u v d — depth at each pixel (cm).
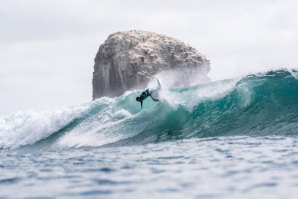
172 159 4778
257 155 4634
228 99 8281
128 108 8994
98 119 9044
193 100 8438
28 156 6700
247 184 3198
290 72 8119
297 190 2950
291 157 4372
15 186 3628
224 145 5822
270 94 8019
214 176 3572
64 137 9044
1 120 11031
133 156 5356
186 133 7838
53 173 4259
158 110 8419
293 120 7369
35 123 9694
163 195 2997
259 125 7488
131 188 3262
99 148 7550
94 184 3500
